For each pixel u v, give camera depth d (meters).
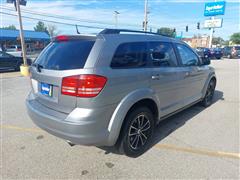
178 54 3.89
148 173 2.70
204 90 5.07
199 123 4.36
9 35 38.56
